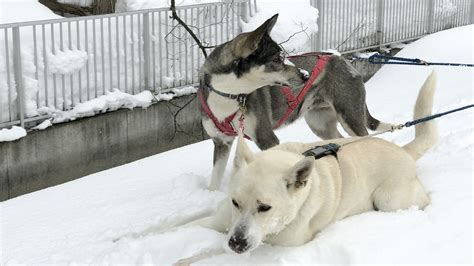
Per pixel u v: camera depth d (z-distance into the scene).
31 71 7.46
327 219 4.58
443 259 4.21
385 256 4.23
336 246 4.31
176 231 4.55
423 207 5.05
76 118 7.84
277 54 5.97
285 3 10.50
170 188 6.34
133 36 8.54
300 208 4.34
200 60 9.33
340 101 6.71
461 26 13.70
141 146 8.60
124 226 5.17
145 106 8.52
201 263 4.19
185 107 9.04
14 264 4.62
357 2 11.88
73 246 4.85
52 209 6.04
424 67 11.58
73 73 7.87
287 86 6.13
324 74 6.67
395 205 4.90
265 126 6.26
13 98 7.32
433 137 5.61
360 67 11.92
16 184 7.30
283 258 4.19
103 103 8.02
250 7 9.98
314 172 4.48
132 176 7.11
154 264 4.27
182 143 9.12
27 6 8.55
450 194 5.25
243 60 5.86
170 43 8.95
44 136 7.49
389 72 11.83
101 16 8.12
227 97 5.98
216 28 9.54
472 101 9.27
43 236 5.22
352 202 4.78
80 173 7.95
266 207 4.08
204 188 6.32
